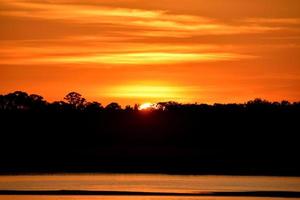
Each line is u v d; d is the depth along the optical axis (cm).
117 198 17550
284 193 18525
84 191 18612
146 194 18162
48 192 18425
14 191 18600
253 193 18450
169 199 17412
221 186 19825
